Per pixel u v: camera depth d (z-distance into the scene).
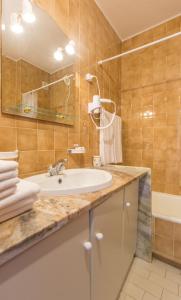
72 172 1.16
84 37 1.48
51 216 0.51
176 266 1.41
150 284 1.24
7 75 0.87
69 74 1.30
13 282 0.40
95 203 0.66
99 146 1.68
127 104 2.27
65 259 0.56
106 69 1.89
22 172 0.94
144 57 2.15
